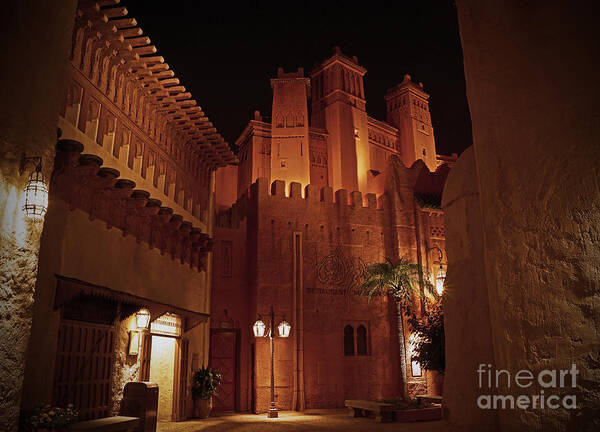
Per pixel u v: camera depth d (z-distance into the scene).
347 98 32.25
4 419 5.45
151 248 12.41
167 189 14.01
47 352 8.06
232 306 20.41
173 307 12.99
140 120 12.45
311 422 14.84
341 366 20.05
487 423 7.25
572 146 5.26
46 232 8.17
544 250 5.46
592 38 5.21
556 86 5.56
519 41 6.18
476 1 7.01
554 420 5.09
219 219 24.38
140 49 11.12
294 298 19.97
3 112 5.77
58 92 6.82
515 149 6.01
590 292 4.88
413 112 37.41
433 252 22.55
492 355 7.40
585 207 5.04
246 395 19.22
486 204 6.41
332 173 30.47
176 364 14.30
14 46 6.03
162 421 14.06
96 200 9.85
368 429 12.98
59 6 6.96
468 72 7.02
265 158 29.70
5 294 5.55
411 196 22.98
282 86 30.25
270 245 20.34
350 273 21.34
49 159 6.53
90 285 8.95
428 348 18.22
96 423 8.26
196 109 14.04
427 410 15.45
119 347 10.69
